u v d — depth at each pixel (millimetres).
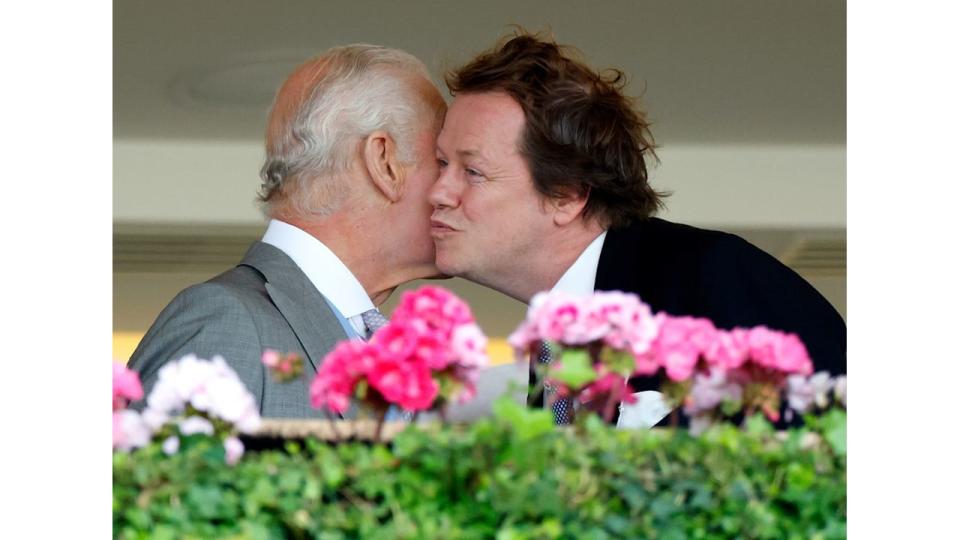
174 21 18344
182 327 9703
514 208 10469
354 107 10773
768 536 6809
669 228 10508
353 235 10781
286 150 10828
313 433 7062
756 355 7152
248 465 6789
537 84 10516
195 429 6922
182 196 22578
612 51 18984
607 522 6641
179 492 6676
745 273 9938
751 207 22109
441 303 6895
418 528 6523
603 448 6832
